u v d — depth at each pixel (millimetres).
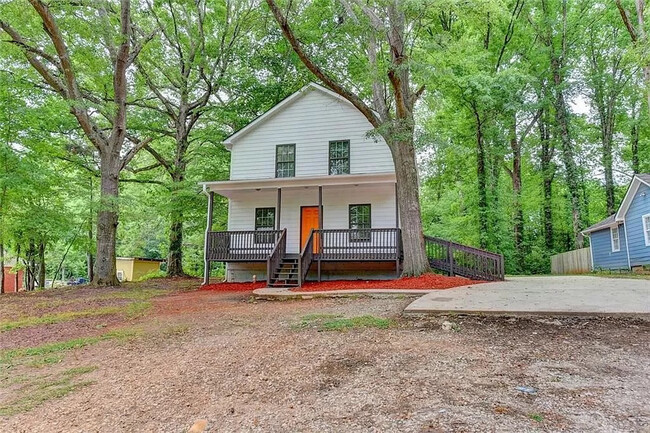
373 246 13391
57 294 12906
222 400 3531
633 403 3016
